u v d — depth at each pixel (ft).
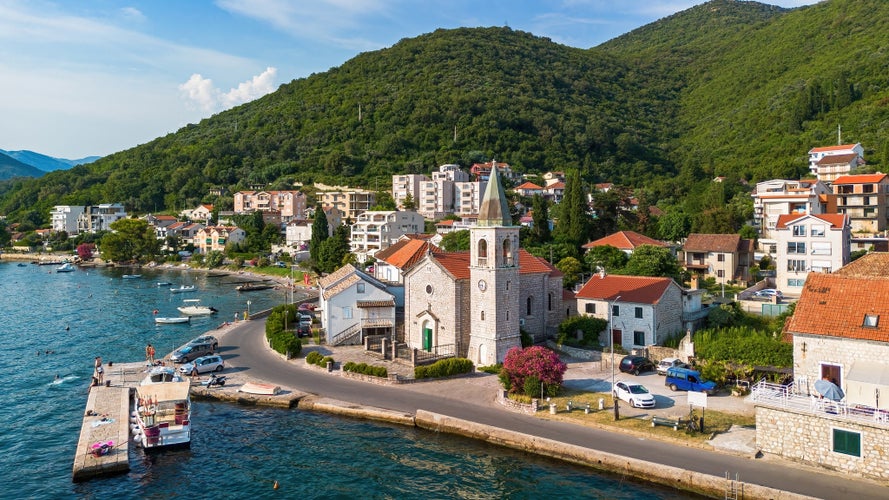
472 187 655.35
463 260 226.17
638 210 444.96
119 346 267.39
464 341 215.31
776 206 407.03
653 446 134.82
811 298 139.64
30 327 313.12
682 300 228.84
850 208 414.41
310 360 213.05
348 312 245.65
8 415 178.09
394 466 137.59
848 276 141.59
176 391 157.17
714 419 148.97
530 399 164.45
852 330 128.26
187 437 149.07
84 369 228.22
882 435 114.11
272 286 479.41
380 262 323.57
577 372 195.83
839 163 486.79
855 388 124.26
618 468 128.57
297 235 633.20
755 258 359.05
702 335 200.54
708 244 343.26
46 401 190.90
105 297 422.41
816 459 122.01
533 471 132.98
